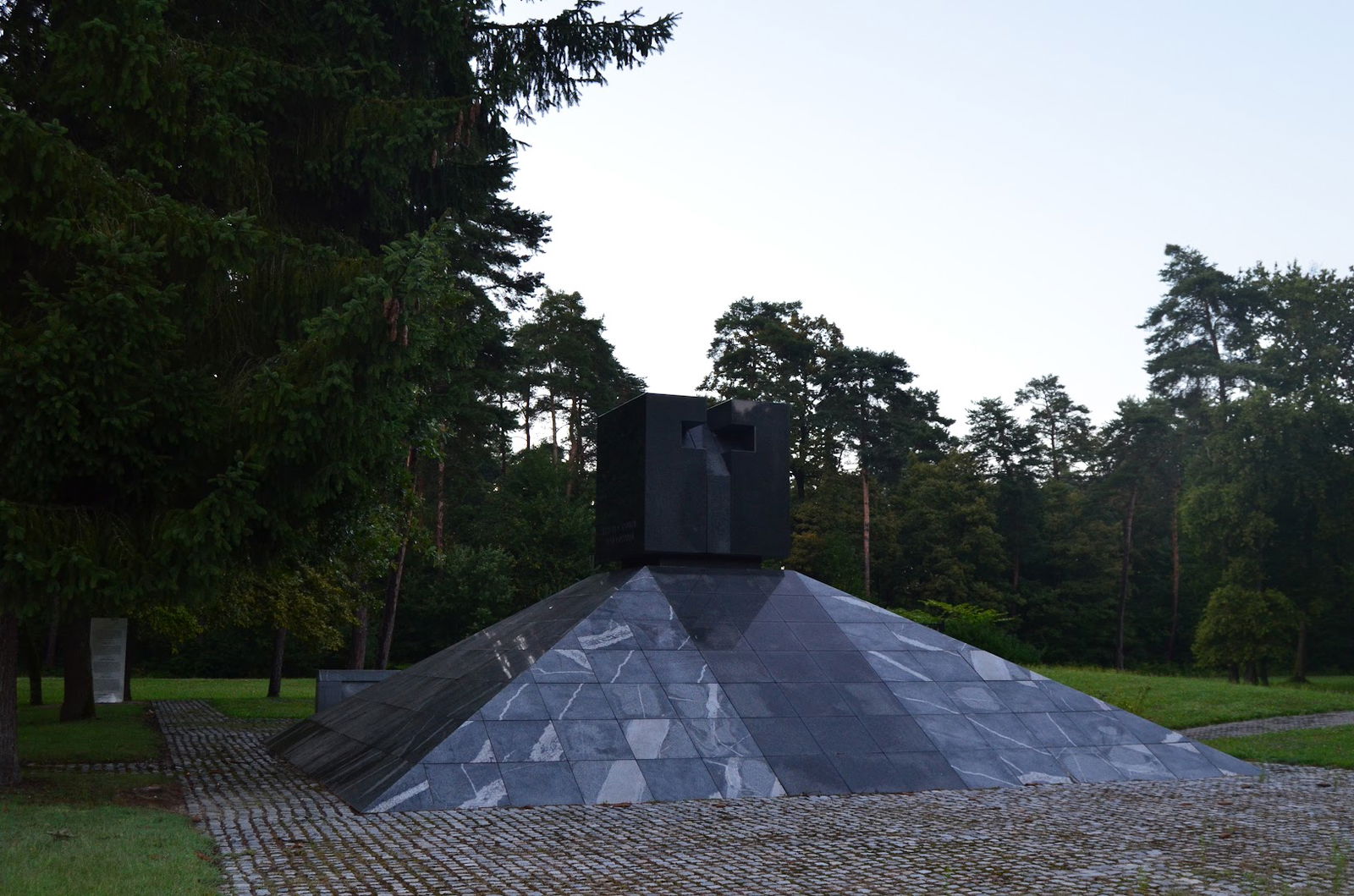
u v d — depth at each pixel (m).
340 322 10.66
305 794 11.34
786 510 15.84
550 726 11.53
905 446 55.91
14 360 9.52
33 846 7.67
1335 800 10.98
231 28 14.90
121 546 10.28
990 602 55.88
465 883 7.01
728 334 58.56
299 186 15.38
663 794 10.88
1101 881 7.20
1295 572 46.75
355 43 15.12
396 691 15.01
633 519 15.43
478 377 35.91
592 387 62.47
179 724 20.94
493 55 17.50
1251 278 62.44
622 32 17.41
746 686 12.82
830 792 11.27
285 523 11.10
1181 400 63.03
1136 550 60.81
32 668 26.94
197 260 10.96
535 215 37.75
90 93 11.22
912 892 6.87
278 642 30.86
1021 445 62.03
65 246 10.34
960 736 12.69
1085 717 13.69
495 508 55.56
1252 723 20.39
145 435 10.61
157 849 7.71
